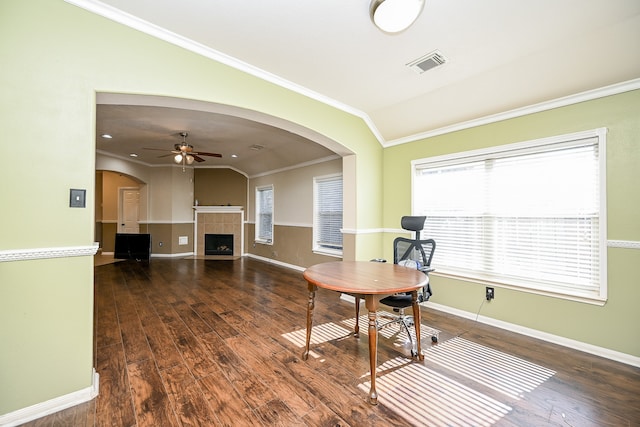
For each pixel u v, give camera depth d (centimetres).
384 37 215
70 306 172
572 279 257
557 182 266
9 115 154
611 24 196
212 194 787
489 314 304
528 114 278
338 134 348
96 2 180
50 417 159
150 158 681
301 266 597
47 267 165
